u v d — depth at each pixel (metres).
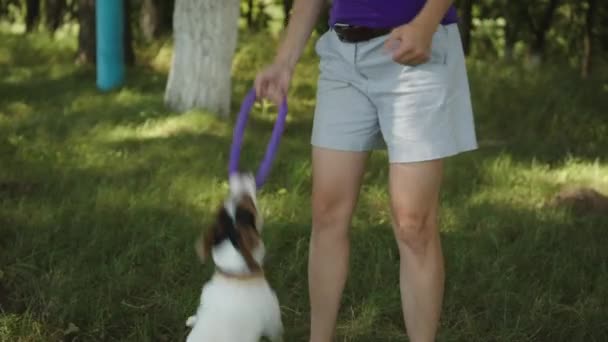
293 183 6.14
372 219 5.43
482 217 5.48
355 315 4.09
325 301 3.29
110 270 4.39
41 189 5.77
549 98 9.21
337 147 3.11
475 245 4.91
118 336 3.87
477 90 9.59
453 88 3.02
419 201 3.02
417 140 2.98
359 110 3.08
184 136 7.68
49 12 15.56
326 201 3.18
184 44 8.93
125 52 11.91
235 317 2.68
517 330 3.91
